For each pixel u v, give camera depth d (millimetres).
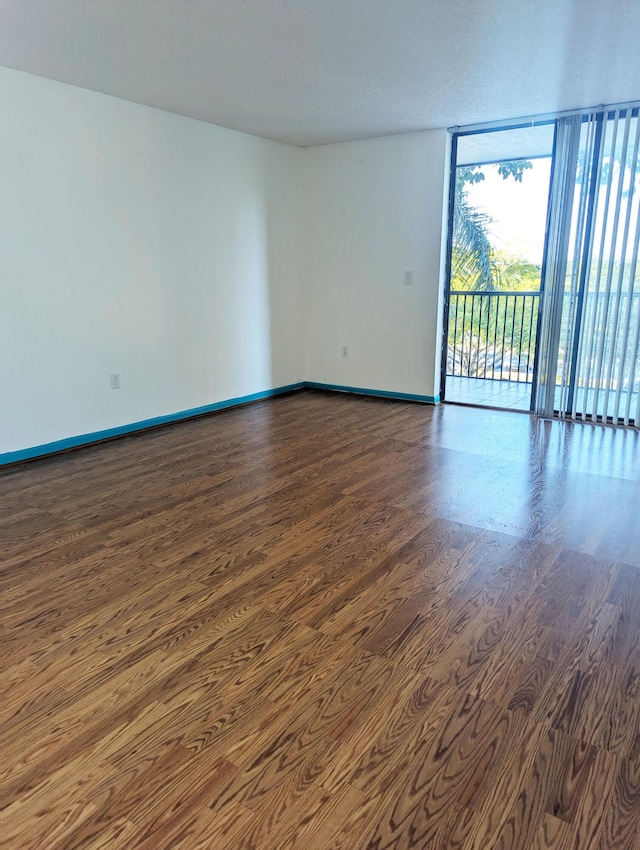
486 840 1171
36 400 3631
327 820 1216
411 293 5074
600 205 4090
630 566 2287
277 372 5574
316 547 2451
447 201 4820
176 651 1774
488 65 3188
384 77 3383
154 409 4418
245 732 1454
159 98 3814
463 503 2914
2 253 3332
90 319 3867
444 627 1892
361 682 1635
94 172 3740
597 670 1682
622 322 4172
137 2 2428
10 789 1286
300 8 2496
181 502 2953
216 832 1190
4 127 3246
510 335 6035
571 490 3080
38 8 2492
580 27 2686
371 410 4969
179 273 4438
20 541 2527
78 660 1731
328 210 5375
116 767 1348
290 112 4133
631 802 1253
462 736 1438
